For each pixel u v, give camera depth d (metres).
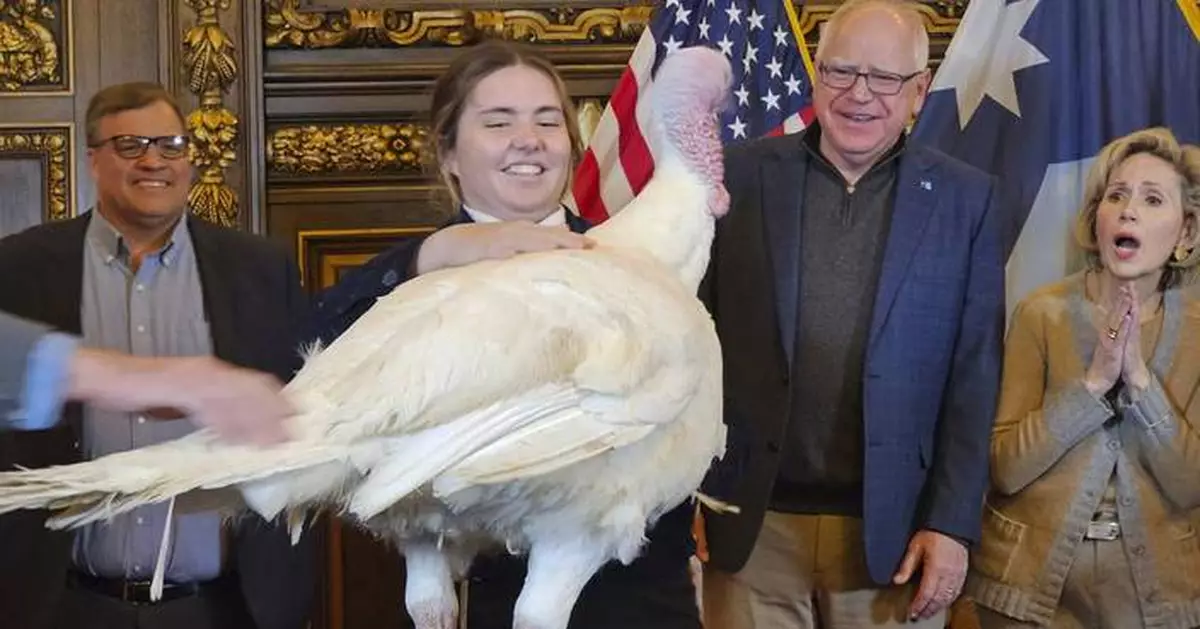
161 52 3.90
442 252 1.79
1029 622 2.77
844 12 2.67
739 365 2.65
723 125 3.53
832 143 2.67
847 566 2.67
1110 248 2.72
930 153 2.71
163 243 2.93
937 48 3.97
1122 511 2.72
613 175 3.48
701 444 1.71
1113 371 2.66
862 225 2.66
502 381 1.51
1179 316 2.74
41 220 3.94
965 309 2.64
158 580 1.42
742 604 2.73
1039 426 2.74
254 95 3.92
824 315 2.64
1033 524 2.77
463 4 3.98
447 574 1.76
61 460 2.71
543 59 2.03
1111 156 2.77
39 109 3.93
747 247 2.67
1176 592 2.75
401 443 1.48
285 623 2.81
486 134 1.97
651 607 1.90
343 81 3.95
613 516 1.63
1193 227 2.71
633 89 3.51
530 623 1.62
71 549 2.74
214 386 1.17
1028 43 3.33
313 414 1.44
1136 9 3.29
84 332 2.86
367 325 1.58
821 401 2.63
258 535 2.79
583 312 1.61
